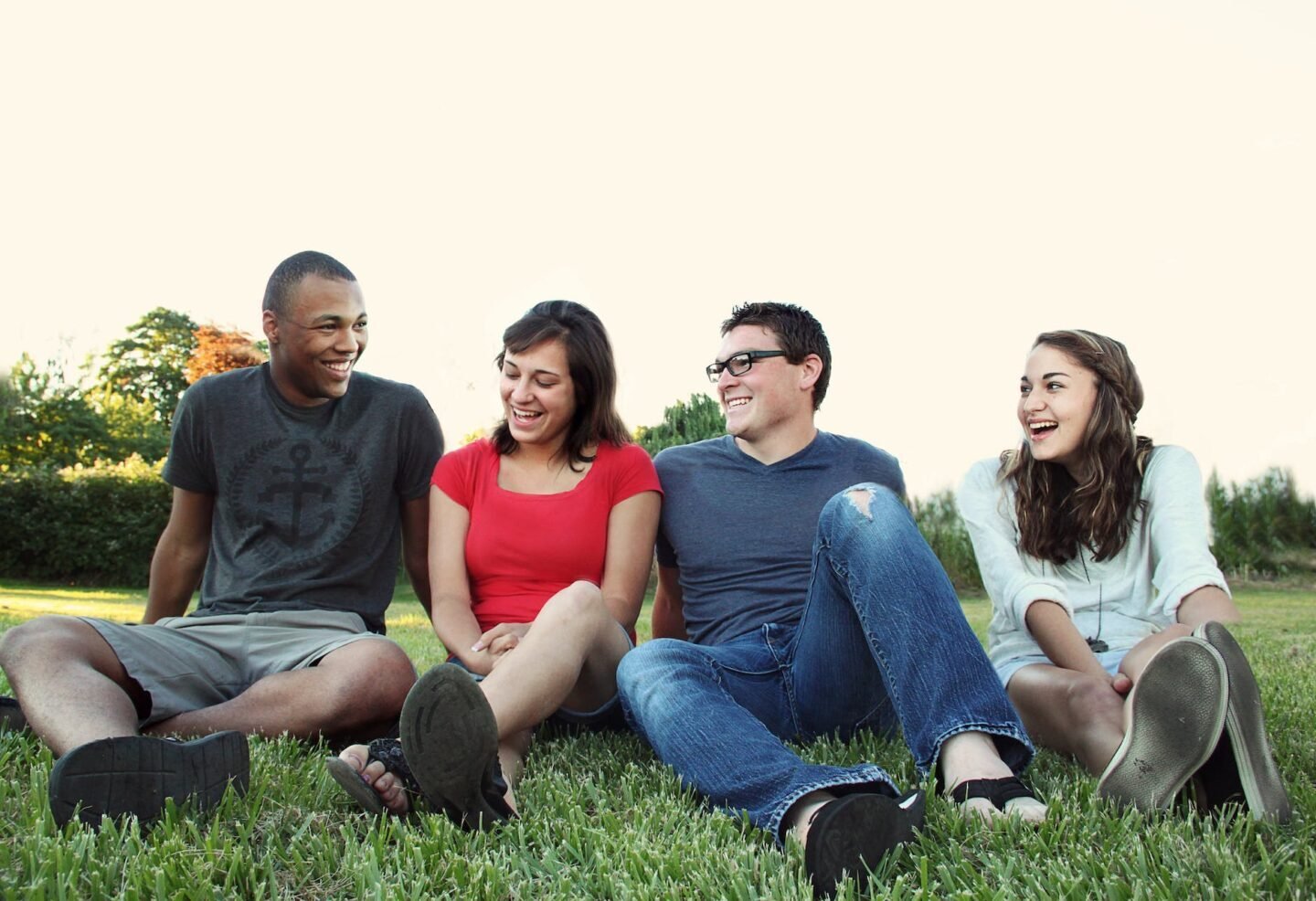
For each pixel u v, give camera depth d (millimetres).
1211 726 1764
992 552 2787
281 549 2844
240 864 1537
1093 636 2730
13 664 2133
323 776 2049
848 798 1548
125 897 1408
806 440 2898
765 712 2443
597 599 2232
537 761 2354
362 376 3049
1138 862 1540
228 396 2936
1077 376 2738
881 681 2391
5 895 1414
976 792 1821
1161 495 2699
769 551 2729
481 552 2766
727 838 1719
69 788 1671
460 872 1549
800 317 2863
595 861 1631
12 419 24797
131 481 17297
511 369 2775
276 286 2826
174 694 2449
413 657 4973
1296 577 12492
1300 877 1476
